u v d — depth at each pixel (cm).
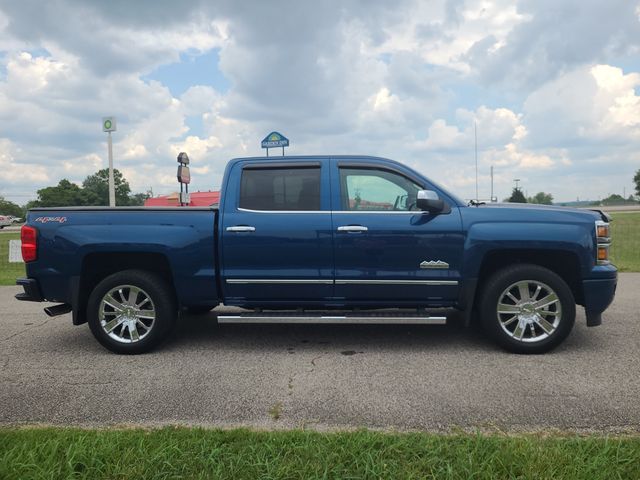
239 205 519
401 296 509
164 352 525
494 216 499
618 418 347
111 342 517
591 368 451
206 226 514
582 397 384
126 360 500
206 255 514
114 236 512
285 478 260
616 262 1156
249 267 512
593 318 497
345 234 503
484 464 268
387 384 420
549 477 255
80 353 526
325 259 506
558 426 336
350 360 488
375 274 504
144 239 511
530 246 489
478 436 300
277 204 518
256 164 530
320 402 384
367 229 501
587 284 491
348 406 375
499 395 391
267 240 507
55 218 521
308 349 528
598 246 494
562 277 529
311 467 268
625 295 780
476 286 503
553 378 427
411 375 441
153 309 516
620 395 387
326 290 512
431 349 520
